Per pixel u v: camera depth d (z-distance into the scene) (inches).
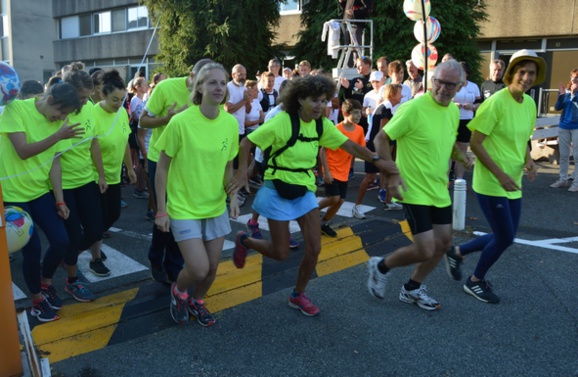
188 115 135.3
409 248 153.6
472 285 175.0
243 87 320.5
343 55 422.0
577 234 250.5
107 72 176.9
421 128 146.5
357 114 226.5
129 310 158.4
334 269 200.1
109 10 1081.4
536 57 154.3
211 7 686.5
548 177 394.3
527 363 132.9
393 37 658.8
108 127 181.6
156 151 173.3
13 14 966.4
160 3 706.8
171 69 716.0
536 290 180.4
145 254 212.4
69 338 141.9
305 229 151.9
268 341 143.8
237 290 176.4
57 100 138.4
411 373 128.2
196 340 143.9
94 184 170.2
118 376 126.5
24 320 120.7
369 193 335.9
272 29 825.5
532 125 167.9
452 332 149.5
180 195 138.9
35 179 144.3
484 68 828.6
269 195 149.6
